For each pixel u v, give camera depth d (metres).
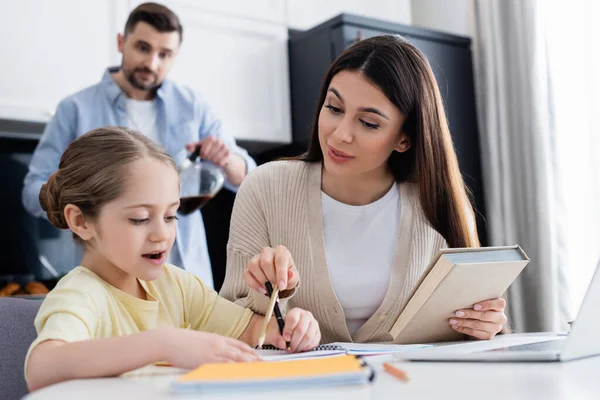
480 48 2.97
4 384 0.94
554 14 2.67
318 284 1.28
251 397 0.52
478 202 2.93
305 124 2.89
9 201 2.60
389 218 1.33
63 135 2.23
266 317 0.96
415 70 1.25
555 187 2.64
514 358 0.73
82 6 2.51
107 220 0.92
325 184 1.35
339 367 0.59
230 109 2.80
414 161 1.32
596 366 0.68
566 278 2.58
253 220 1.35
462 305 1.07
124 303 0.97
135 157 0.93
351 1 3.14
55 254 2.66
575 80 2.60
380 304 1.30
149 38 2.10
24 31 2.40
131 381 0.66
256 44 2.89
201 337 0.72
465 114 2.95
